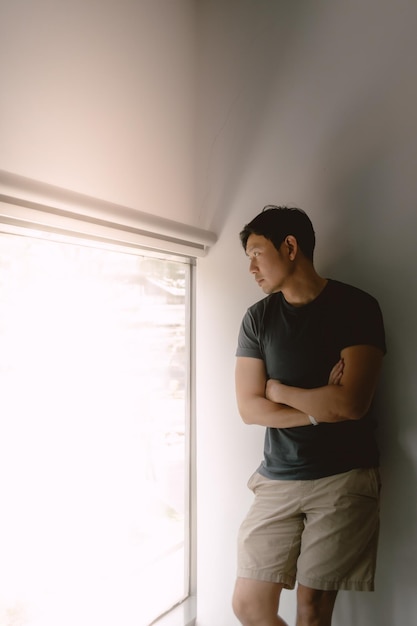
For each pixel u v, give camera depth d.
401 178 1.07
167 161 1.31
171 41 1.35
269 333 1.05
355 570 0.89
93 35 1.06
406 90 1.07
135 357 1.23
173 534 1.36
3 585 0.90
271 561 0.96
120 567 1.18
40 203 0.88
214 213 1.42
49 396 0.98
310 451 0.96
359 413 0.87
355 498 0.91
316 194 1.21
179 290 1.41
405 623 1.03
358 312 0.93
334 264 1.17
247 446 1.32
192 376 1.45
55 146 0.95
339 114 1.17
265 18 1.33
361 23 1.14
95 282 1.11
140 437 1.24
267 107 1.32
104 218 1.02
